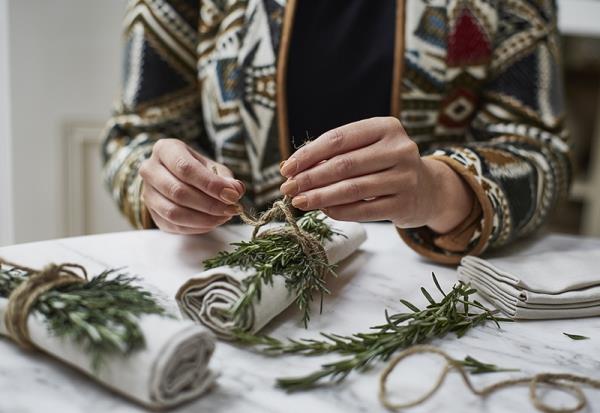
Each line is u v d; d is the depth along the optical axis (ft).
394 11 3.40
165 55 3.58
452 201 2.49
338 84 3.48
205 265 2.07
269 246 2.08
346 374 1.58
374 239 3.05
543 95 3.27
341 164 2.14
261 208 3.54
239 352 1.75
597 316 2.17
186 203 2.38
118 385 1.43
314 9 3.48
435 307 1.97
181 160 2.35
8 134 5.41
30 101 5.42
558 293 2.12
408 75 3.31
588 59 7.45
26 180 5.58
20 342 1.67
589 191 7.44
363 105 3.48
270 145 3.45
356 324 1.98
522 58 3.28
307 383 1.53
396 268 2.59
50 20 5.31
